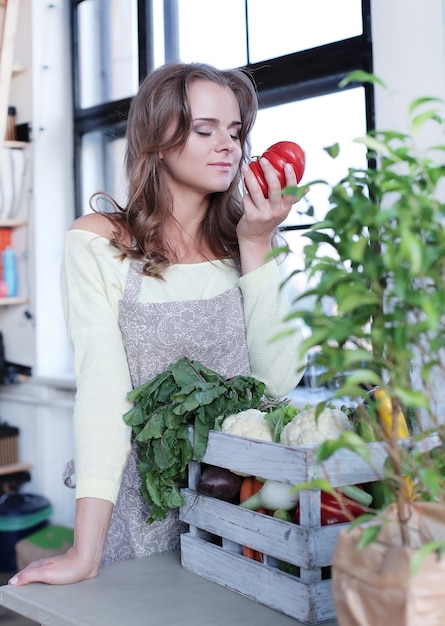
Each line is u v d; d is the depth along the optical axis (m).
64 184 3.80
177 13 3.23
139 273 1.48
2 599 1.21
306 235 0.87
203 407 1.27
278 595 1.09
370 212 0.76
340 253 0.85
